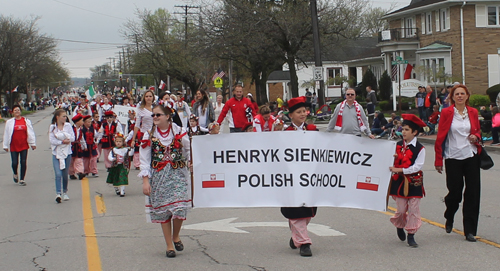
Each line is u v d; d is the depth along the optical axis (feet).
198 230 25.75
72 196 36.83
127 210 31.37
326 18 115.96
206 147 21.49
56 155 34.58
